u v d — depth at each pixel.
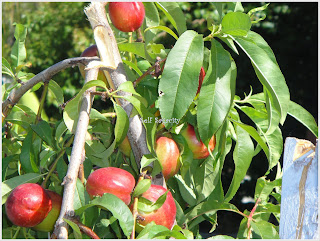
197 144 1.21
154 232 0.93
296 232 0.98
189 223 1.32
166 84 1.00
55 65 1.18
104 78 1.24
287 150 1.04
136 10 1.20
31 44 4.63
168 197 1.06
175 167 1.16
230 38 1.11
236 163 1.29
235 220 3.47
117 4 1.18
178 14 1.23
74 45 4.57
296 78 3.75
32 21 4.80
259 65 1.06
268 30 3.77
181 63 1.02
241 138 1.29
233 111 1.34
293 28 3.80
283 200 1.03
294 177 1.01
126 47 1.30
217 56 1.07
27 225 1.02
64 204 0.91
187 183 1.29
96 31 1.13
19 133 1.60
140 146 1.10
